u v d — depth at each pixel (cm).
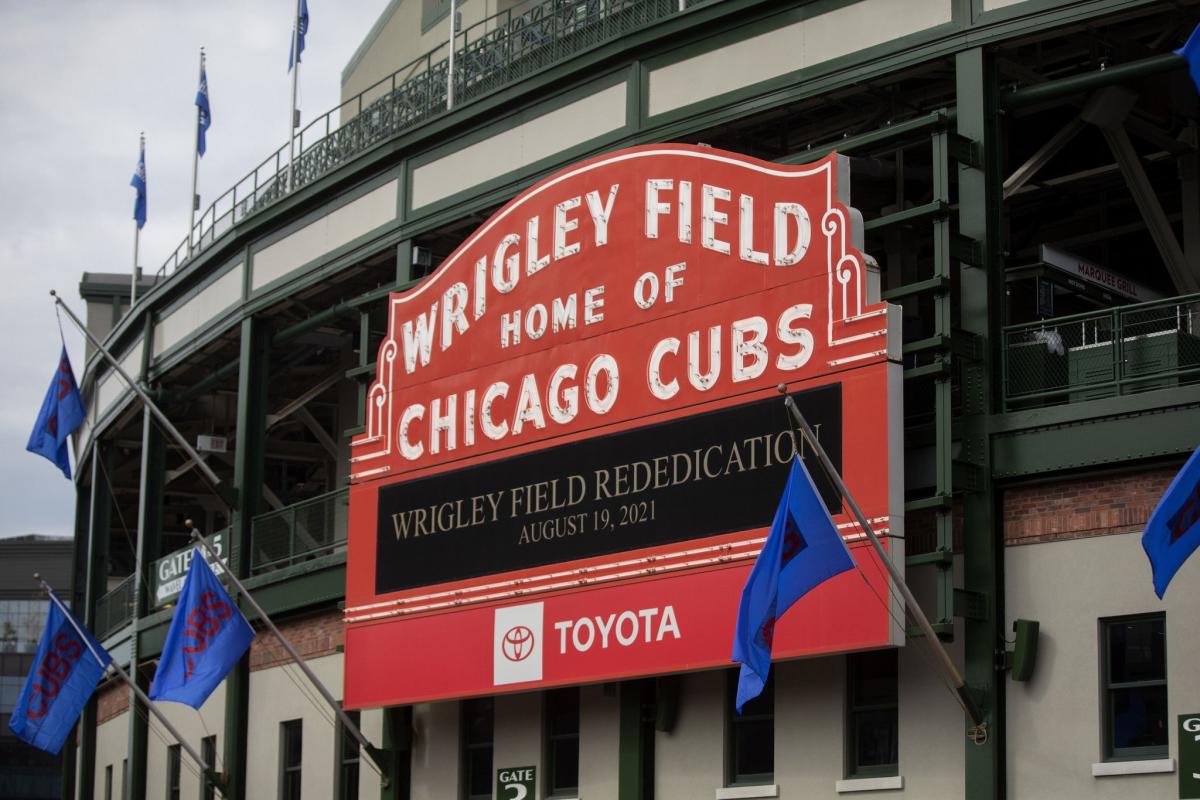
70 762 5172
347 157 3631
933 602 2392
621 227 2762
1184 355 2320
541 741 2912
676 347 2642
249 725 3703
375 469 3127
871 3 2638
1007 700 2328
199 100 4397
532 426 2847
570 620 2716
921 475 2467
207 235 4141
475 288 3002
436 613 2947
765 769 2602
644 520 2636
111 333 4741
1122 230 3189
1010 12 2481
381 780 3169
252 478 3812
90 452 5144
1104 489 2300
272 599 3600
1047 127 3216
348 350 4206
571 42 3111
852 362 2400
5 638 9006
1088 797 2234
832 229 2459
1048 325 2430
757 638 2114
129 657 4438
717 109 2803
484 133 3209
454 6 3394
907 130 2498
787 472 2455
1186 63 2408
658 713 2698
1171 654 2200
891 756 2445
